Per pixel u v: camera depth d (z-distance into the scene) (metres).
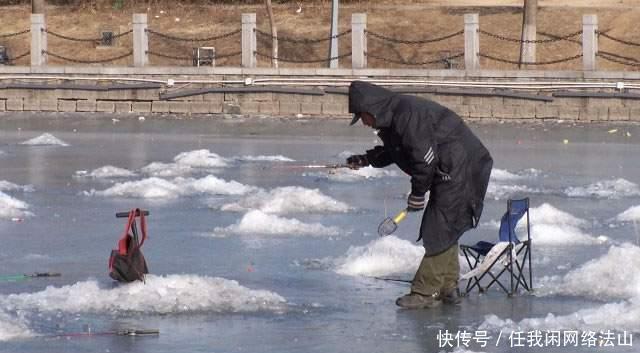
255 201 18.75
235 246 15.38
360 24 37.72
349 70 37.03
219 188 20.78
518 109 35.50
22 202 18.97
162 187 20.41
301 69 37.41
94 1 53.06
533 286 12.78
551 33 46.06
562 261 14.30
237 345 10.48
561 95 35.12
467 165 11.57
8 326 10.91
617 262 12.87
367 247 14.23
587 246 15.34
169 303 11.77
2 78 39.12
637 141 30.83
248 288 12.69
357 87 11.52
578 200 20.03
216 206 18.89
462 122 11.60
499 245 12.19
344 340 10.67
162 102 38.09
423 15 49.06
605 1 51.47
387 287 12.91
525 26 39.66
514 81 35.81
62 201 19.56
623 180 21.81
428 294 11.92
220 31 49.31
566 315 11.48
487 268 12.13
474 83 35.97
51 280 13.12
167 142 30.95
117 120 36.62
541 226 15.96
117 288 12.08
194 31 49.59
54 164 25.36
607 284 12.62
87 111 38.62
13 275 13.38
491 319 11.30
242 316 11.52
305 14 50.62
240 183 21.42
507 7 49.31
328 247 15.30
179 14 51.53
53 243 15.58
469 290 12.51
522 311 11.76
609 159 26.81
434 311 11.77
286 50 47.03
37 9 42.91
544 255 14.70
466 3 52.81
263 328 11.07
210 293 12.02
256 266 14.05
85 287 12.18
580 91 35.00
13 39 49.56
